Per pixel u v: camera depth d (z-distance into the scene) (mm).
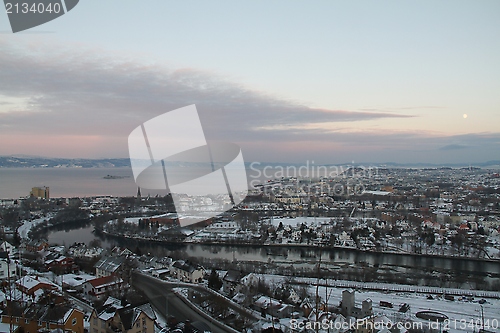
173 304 85500
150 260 125000
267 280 109375
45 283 85688
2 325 64625
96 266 111312
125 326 61031
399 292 103625
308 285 106375
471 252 157125
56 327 63781
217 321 75688
